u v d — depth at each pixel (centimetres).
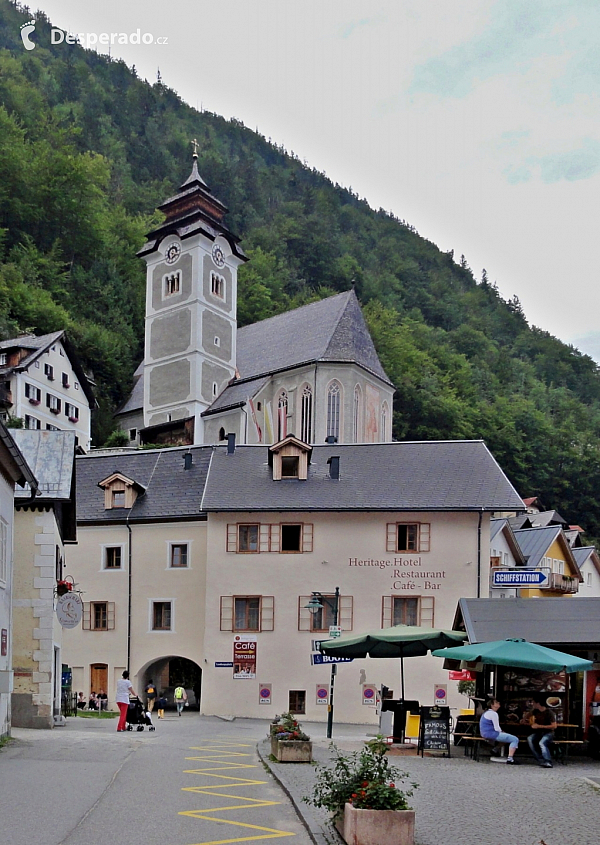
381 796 1088
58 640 2959
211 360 8638
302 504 4078
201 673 4378
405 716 2300
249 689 3969
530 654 1900
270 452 4278
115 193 16162
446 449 4388
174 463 4681
